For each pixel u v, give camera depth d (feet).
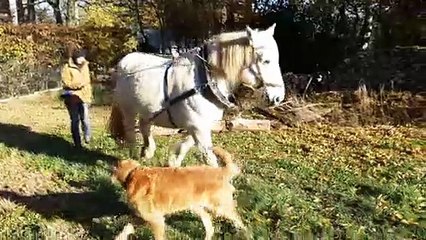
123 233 23.47
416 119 50.93
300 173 34.32
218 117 29.27
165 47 90.53
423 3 75.36
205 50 28.53
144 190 22.82
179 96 29.07
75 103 38.70
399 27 76.59
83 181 31.86
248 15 82.12
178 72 29.35
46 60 91.35
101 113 60.08
